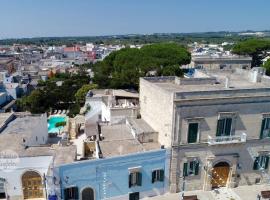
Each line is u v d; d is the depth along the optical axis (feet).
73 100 278.26
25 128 137.28
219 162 121.70
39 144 142.61
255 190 123.95
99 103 195.31
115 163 108.58
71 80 345.72
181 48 313.53
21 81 375.86
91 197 110.01
